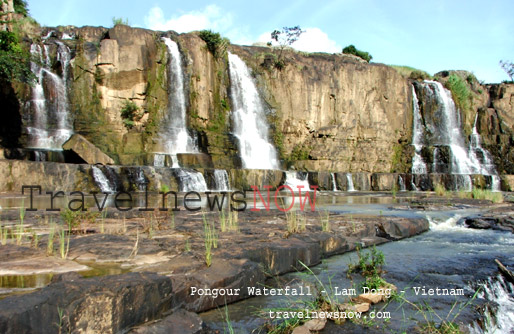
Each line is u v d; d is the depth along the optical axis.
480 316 4.46
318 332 3.89
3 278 4.32
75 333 3.15
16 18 27.69
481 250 8.15
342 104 36.56
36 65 25.00
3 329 2.76
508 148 40.38
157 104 28.31
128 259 5.27
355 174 29.77
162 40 29.27
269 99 34.59
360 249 7.93
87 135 25.88
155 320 3.71
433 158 36.41
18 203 12.18
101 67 26.41
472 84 45.09
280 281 5.59
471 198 20.39
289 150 35.03
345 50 49.56
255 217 10.38
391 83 38.44
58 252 5.50
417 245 8.66
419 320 4.23
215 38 31.55
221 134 30.00
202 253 5.46
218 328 3.92
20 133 24.06
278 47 39.84
